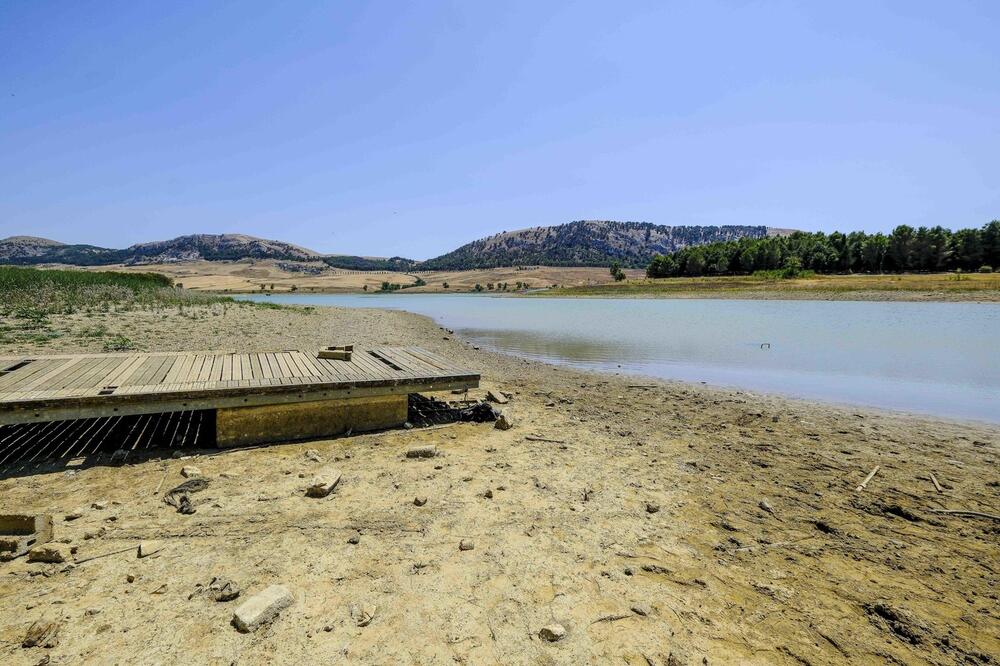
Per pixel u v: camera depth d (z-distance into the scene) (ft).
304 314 102.58
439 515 15.70
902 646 10.75
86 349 41.52
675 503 17.52
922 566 13.94
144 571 12.13
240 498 16.33
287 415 22.82
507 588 12.08
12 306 65.57
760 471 21.11
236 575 12.12
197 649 9.67
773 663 10.09
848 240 361.10
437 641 10.20
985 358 55.26
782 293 205.46
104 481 17.51
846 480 20.25
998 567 13.97
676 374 46.32
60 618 10.36
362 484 17.90
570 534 14.88
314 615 10.80
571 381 42.27
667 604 11.80
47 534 13.34
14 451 20.39
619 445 24.06
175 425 24.54
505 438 24.50
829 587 12.83
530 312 147.95
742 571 13.39
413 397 32.65
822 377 44.68
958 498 18.61
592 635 10.61
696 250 414.62
